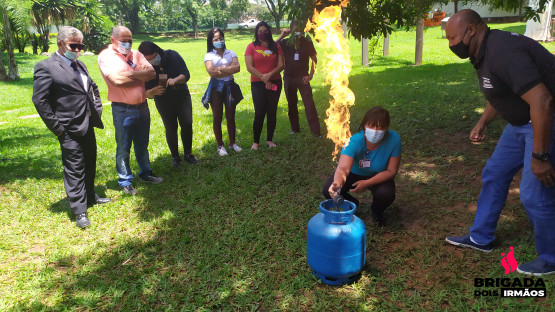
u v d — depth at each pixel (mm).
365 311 2857
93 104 4535
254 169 5602
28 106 13312
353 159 3586
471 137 3717
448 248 3555
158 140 7359
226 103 6234
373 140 3475
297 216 4293
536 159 2760
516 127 3082
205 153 6523
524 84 2672
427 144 6176
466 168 5250
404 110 8305
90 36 33688
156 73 5375
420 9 5922
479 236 3457
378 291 3066
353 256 2992
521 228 3775
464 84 10656
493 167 3297
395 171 3682
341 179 3467
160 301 3117
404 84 11266
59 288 3303
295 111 7117
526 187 3012
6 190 5496
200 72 18719
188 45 41438
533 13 5762
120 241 4020
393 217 4176
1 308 3076
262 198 4773
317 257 3041
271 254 3656
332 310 2895
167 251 3781
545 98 2639
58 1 27094
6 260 3795
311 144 6551
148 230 4195
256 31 6074
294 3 4531
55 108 4207
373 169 3705
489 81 2898
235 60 6086
